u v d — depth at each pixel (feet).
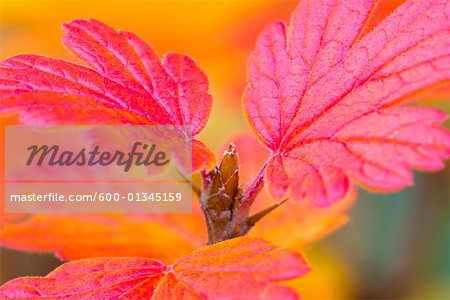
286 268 0.45
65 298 0.48
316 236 0.61
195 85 0.51
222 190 0.50
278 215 0.62
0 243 0.57
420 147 0.45
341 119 0.48
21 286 0.48
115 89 0.50
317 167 0.47
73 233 0.59
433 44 0.48
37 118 0.47
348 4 0.51
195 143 0.50
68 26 0.52
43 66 0.49
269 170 0.48
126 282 0.48
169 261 0.58
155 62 0.52
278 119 0.49
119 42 0.52
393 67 0.48
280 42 0.51
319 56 0.50
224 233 0.50
